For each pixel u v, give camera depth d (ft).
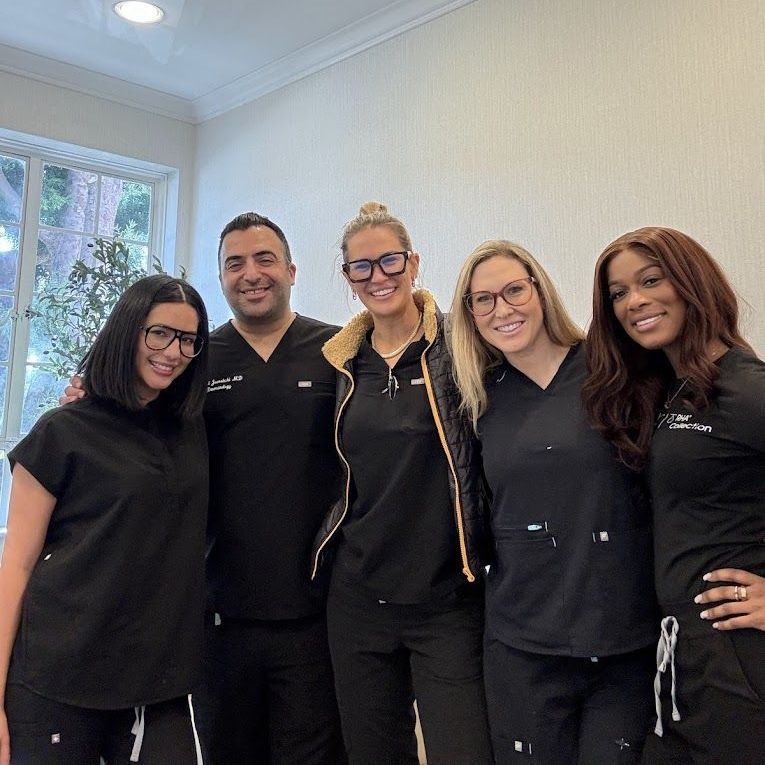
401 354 5.28
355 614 5.24
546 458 4.41
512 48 8.08
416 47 9.23
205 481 4.99
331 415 5.98
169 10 9.46
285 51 10.59
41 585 4.36
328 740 5.83
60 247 11.93
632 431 4.30
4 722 4.15
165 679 4.53
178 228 12.78
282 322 6.25
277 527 5.71
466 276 4.82
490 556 5.01
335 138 10.31
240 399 5.88
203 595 4.87
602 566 4.25
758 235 6.05
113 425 4.68
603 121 7.18
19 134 11.02
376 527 5.07
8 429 11.25
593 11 7.33
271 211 11.33
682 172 6.56
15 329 11.39
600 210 7.16
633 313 4.17
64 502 4.53
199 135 12.89
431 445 5.06
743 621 3.68
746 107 6.17
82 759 4.29
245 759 5.84
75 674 4.23
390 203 9.44
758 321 6.01
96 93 11.66
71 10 9.53
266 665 5.78
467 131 8.52
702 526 3.90
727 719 3.69
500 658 4.59
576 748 4.41
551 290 4.71
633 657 4.29
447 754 4.83
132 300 4.65
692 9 6.57
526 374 4.75
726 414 3.80
